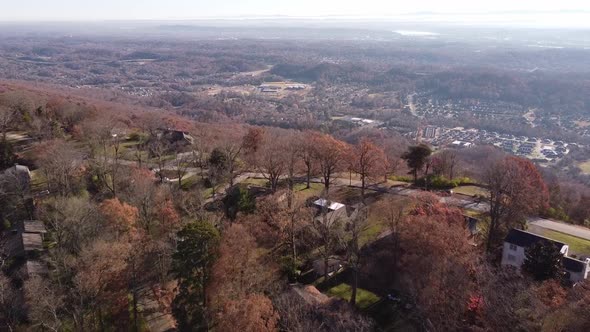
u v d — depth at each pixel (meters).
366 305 53.81
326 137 84.00
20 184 71.94
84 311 46.84
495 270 52.53
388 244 61.47
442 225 53.69
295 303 47.69
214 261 46.38
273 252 58.88
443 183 88.88
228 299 44.25
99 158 78.56
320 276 59.09
